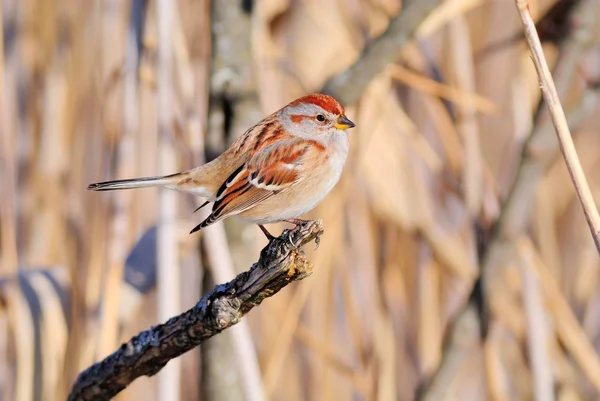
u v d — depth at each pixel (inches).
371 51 351.3
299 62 407.5
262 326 392.8
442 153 414.6
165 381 309.1
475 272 400.8
